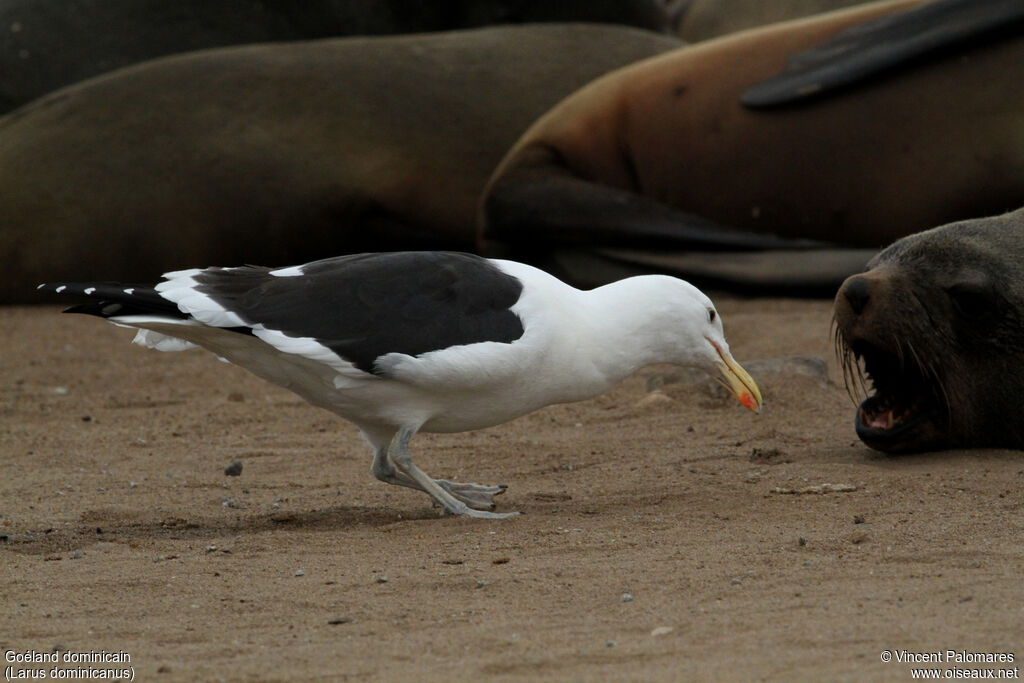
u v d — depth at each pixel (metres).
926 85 18.47
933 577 7.03
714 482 9.98
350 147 24.11
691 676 5.57
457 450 11.86
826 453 11.03
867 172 19.02
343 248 24.31
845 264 19.02
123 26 29.42
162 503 10.05
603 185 21.11
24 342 20.00
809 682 5.40
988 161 18.02
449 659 6.02
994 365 10.21
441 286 8.73
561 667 5.82
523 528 8.70
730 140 20.22
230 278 8.71
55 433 13.35
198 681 5.85
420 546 8.30
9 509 9.87
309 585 7.46
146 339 9.14
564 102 22.23
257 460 11.68
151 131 24.41
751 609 6.57
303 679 5.83
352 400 8.77
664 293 9.46
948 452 10.53
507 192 21.33
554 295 9.04
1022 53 17.92
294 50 25.55
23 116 25.59
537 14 30.05
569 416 13.37
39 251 24.00
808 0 40.84
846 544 7.84
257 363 8.84
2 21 29.64
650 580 7.23
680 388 13.83
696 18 43.31
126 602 7.25
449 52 25.52
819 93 19.06
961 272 10.21
